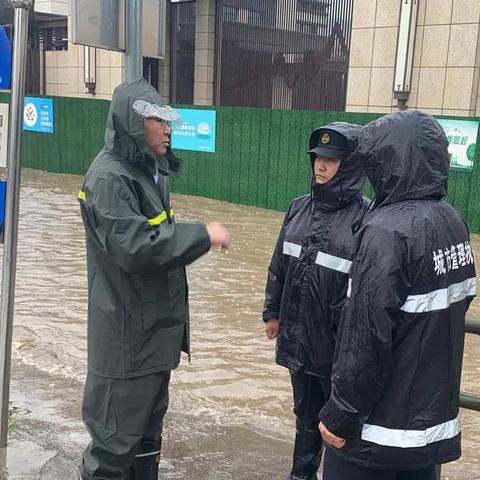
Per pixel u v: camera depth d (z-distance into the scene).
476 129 10.68
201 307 6.77
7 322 3.43
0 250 8.44
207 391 4.69
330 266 2.90
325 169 2.92
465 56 11.58
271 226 11.68
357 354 2.05
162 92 19.61
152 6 3.75
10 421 3.95
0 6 3.24
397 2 12.21
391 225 2.07
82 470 2.69
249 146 13.91
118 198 2.42
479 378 5.13
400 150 2.12
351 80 13.18
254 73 17.09
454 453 2.20
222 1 17.55
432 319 2.07
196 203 14.30
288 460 3.65
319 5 15.24
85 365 5.01
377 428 2.11
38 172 18.91
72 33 3.38
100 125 17.22
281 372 5.12
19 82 3.19
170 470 3.50
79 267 8.20
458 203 11.08
